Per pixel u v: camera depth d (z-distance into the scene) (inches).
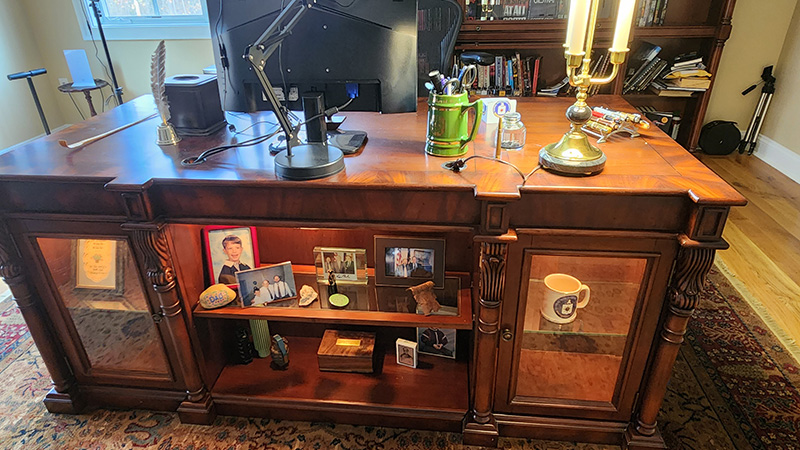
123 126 65.2
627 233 46.4
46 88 157.8
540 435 60.4
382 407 61.4
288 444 61.0
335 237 65.1
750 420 62.7
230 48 56.3
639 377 54.9
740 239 103.1
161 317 57.4
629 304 51.7
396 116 68.4
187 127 60.7
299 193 48.9
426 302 58.0
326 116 56.8
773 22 133.3
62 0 146.6
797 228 107.3
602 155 48.2
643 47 126.7
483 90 120.9
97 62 154.9
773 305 84.3
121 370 64.0
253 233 61.7
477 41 116.2
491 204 45.1
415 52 55.5
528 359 57.3
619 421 58.5
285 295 61.8
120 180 48.2
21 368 73.5
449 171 48.8
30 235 54.6
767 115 140.9
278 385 64.8
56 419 65.1
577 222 46.9
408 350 66.1
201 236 60.8
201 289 61.6
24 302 57.6
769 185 126.2
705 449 58.8
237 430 63.1
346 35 53.6
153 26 148.1
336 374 66.4
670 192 43.6
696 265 45.9
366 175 48.2
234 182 47.7
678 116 134.5
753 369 70.8
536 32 113.7
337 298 61.3
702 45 125.6
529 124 62.5
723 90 143.9
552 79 130.1
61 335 61.3
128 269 55.6
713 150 144.3
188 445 61.2
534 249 48.8
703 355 73.4
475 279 56.6
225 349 67.7
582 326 54.6
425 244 60.6
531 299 53.2
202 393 62.9
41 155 55.1
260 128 63.8
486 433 58.9
